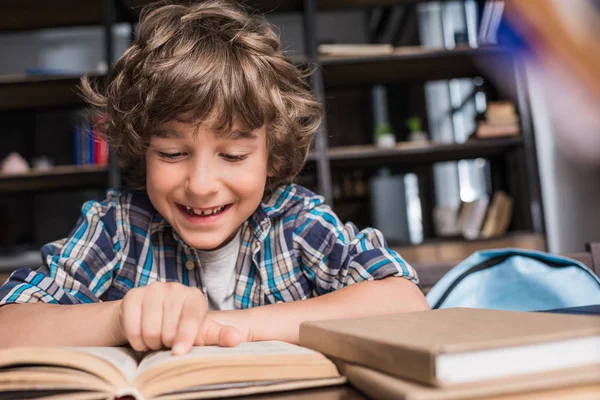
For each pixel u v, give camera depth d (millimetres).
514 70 2623
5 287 587
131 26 2668
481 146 2584
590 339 255
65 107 3025
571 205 2287
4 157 3051
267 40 715
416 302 582
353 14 4988
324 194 2432
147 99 588
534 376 241
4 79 2553
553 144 2332
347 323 378
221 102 568
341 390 310
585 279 633
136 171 743
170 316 384
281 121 669
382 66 2717
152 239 739
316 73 2496
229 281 743
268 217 727
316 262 713
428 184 3299
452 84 3510
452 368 236
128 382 303
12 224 3064
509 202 2643
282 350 353
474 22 3107
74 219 3121
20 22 2801
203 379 305
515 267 660
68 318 480
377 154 2557
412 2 2811
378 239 714
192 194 576
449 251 2455
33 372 310
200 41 628
